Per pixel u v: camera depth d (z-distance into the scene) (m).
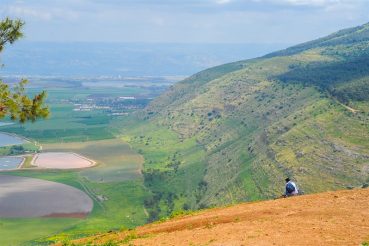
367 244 30.81
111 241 43.25
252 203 50.38
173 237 38.81
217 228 39.56
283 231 35.84
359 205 42.09
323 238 33.16
